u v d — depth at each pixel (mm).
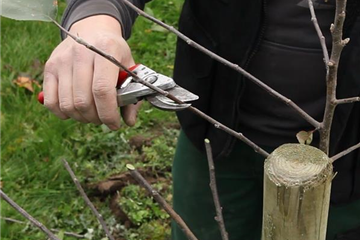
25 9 928
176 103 1121
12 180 3172
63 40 1332
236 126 1752
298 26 1574
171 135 3500
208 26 1679
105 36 1229
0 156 3283
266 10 1579
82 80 1192
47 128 3455
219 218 1160
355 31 1498
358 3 1468
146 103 3742
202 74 1723
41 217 2992
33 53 4066
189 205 2008
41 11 932
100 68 1181
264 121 1730
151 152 3359
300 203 920
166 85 1176
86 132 3502
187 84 1771
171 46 4270
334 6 1539
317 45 1584
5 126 3463
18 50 4059
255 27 1594
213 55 1049
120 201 3045
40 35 4207
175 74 1822
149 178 3254
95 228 2947
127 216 2996
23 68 3959
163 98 1171
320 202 933
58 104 1239
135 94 1188
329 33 1571
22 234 2863
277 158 952
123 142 3426
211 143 1805
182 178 1996
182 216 2043
